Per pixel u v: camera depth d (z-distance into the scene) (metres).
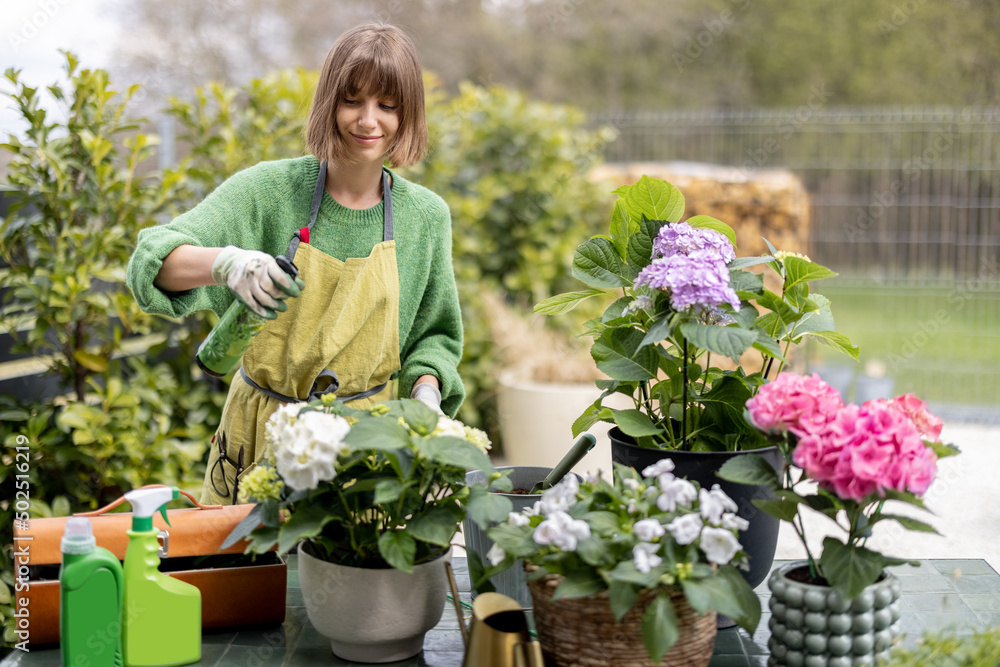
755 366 5.04
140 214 3.04
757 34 14.78
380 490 1.09
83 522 1.15
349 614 1.18
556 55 14.21
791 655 1.13
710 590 1.02
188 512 1.32
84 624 1.13
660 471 1.10
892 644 1.13
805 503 1.12
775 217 5.89
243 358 1.69
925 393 6.27
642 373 1.37
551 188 5.10
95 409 2.82
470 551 1.24
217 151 3.45
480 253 4.92
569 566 1.09
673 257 1.26
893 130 7.32
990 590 1.49
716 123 6.93
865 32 14.39
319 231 1.68
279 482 1.19
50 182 2.81
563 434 4.18
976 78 13.92
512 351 4.55
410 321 1.78
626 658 1.08
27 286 2.78
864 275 7.71
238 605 1.30
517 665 1.02
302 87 3.65
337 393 1.68
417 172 4.61
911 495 1.08
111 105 2.98
